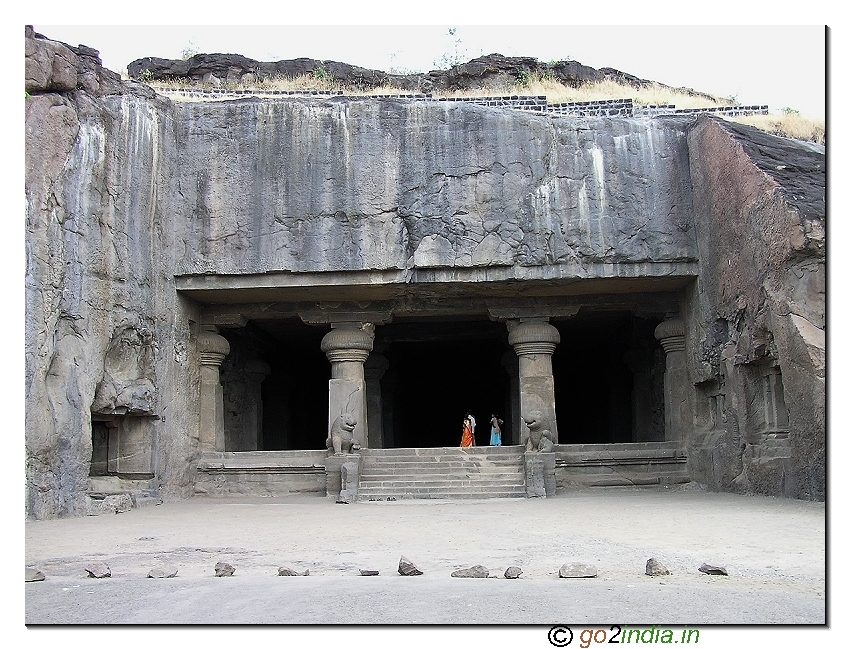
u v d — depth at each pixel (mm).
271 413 27531
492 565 8438
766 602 6406
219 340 20938
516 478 18281
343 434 19266
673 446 19922
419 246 18938
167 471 18719
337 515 14391
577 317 23219
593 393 30094
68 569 8688
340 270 18969
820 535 10055
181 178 19344
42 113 15102
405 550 9727
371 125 19328
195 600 6816
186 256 19203
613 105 23953
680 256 18906
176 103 19438
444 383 33312
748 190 15859
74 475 15258
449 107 19359
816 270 13711
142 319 17859
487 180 19078
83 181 16016
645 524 11742
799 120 22031
